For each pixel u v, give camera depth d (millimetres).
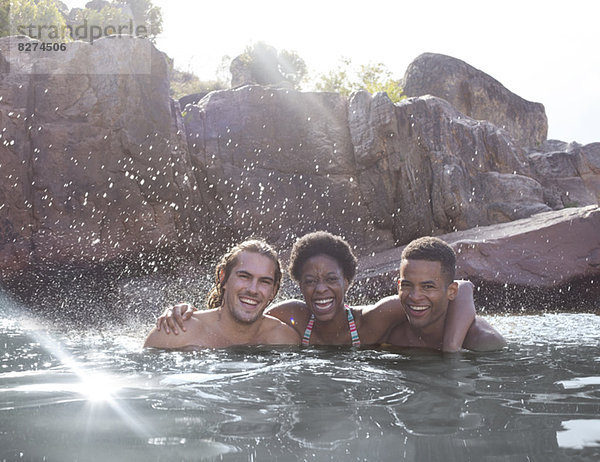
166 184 10438
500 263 9078
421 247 3369
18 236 9688
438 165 12125
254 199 11320
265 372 2537
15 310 7047
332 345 3547
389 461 1351
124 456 1378
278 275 3529
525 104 20672
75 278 9836
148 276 10156
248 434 1562
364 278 8844
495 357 3055
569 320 5871
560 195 15812
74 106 10070
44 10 16938
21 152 9742
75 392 2104
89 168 10016
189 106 11414
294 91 11805
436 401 1980
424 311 3346
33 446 1459
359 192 11828
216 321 3488
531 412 1825
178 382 2311
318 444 1478
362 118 11750
